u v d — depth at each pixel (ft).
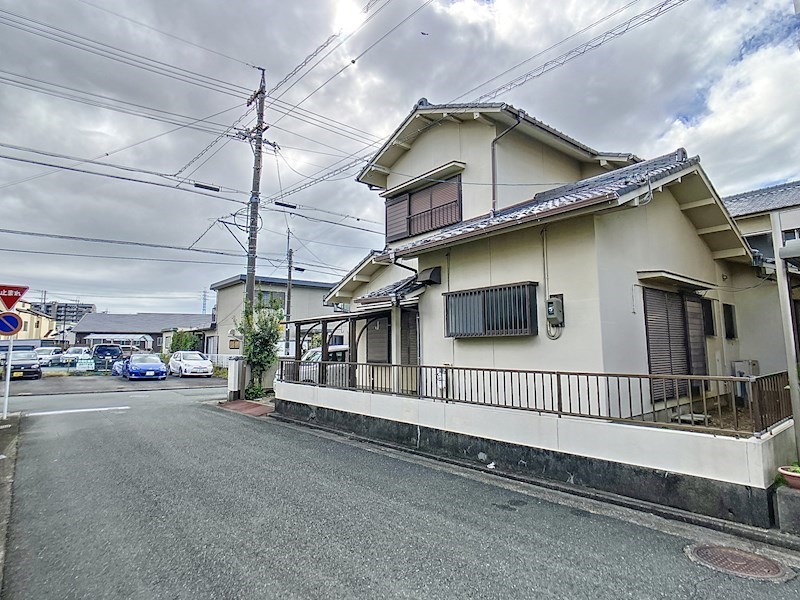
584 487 15.11
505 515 13.19
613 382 17.47
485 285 21.94
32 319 133.08
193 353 72.64
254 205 43.14
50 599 8.79
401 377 25.85
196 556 10.54
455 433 19.70
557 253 19.11
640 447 13.89
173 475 17.42
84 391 49.47
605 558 10.42
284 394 32.73
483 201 30.12
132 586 9.23
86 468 18.48
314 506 13.94
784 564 10.08
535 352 19.70
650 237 21.02
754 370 26.71
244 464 19.16
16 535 11.84
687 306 23.00
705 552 10.71
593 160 35.42
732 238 25.41
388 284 35.42
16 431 26.84
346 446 22.94
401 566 10.03
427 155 34.88
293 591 8.96
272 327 43.06
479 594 8.88
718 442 12.36
